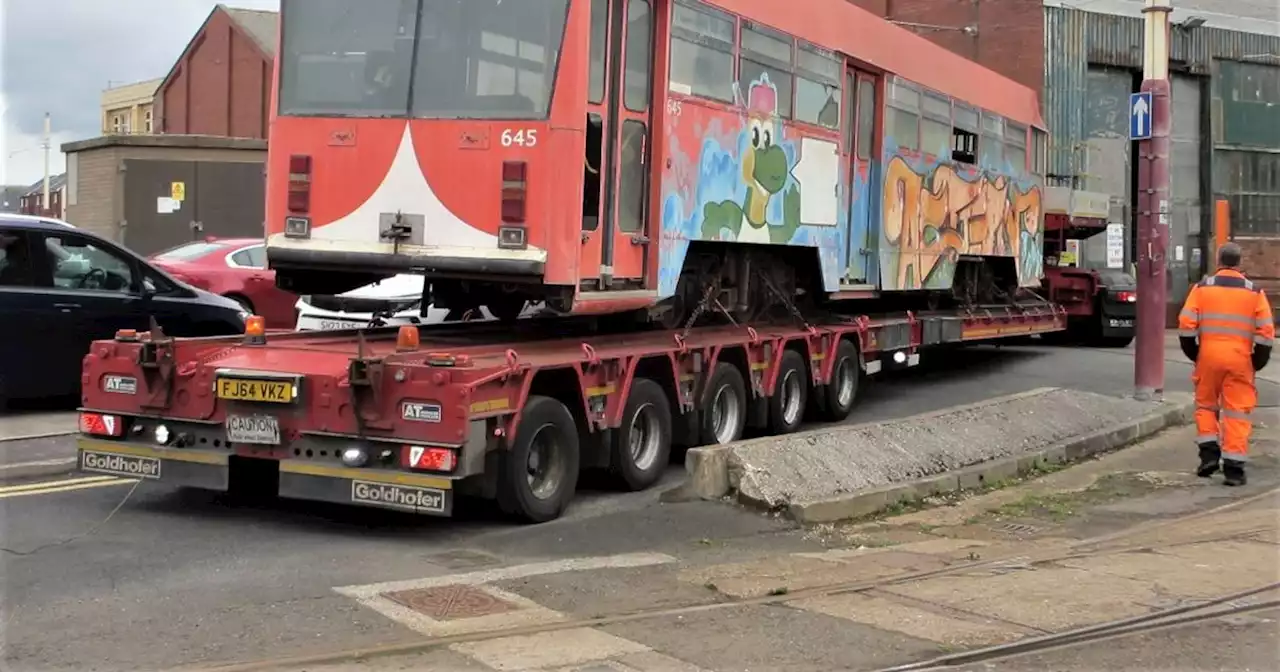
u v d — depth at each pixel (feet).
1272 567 23.41
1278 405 50.26
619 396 28.66
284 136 28.81
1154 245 46.73
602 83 28.68
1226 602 20.84
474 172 27.04
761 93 36.19
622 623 18.76
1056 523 28.50
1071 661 17.58
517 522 25.77
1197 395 34.63
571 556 23.34
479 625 18.35
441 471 22.74
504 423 24.29
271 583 20.40
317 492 23.82
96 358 26.05
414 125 27.55
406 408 23.08
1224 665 17.57
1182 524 28.14
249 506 26.61
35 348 35.60
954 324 54.03
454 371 22.86
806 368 40.19
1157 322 47.06
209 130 146.72
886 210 45.78
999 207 59.57
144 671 15.81
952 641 18.31
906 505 30.19
